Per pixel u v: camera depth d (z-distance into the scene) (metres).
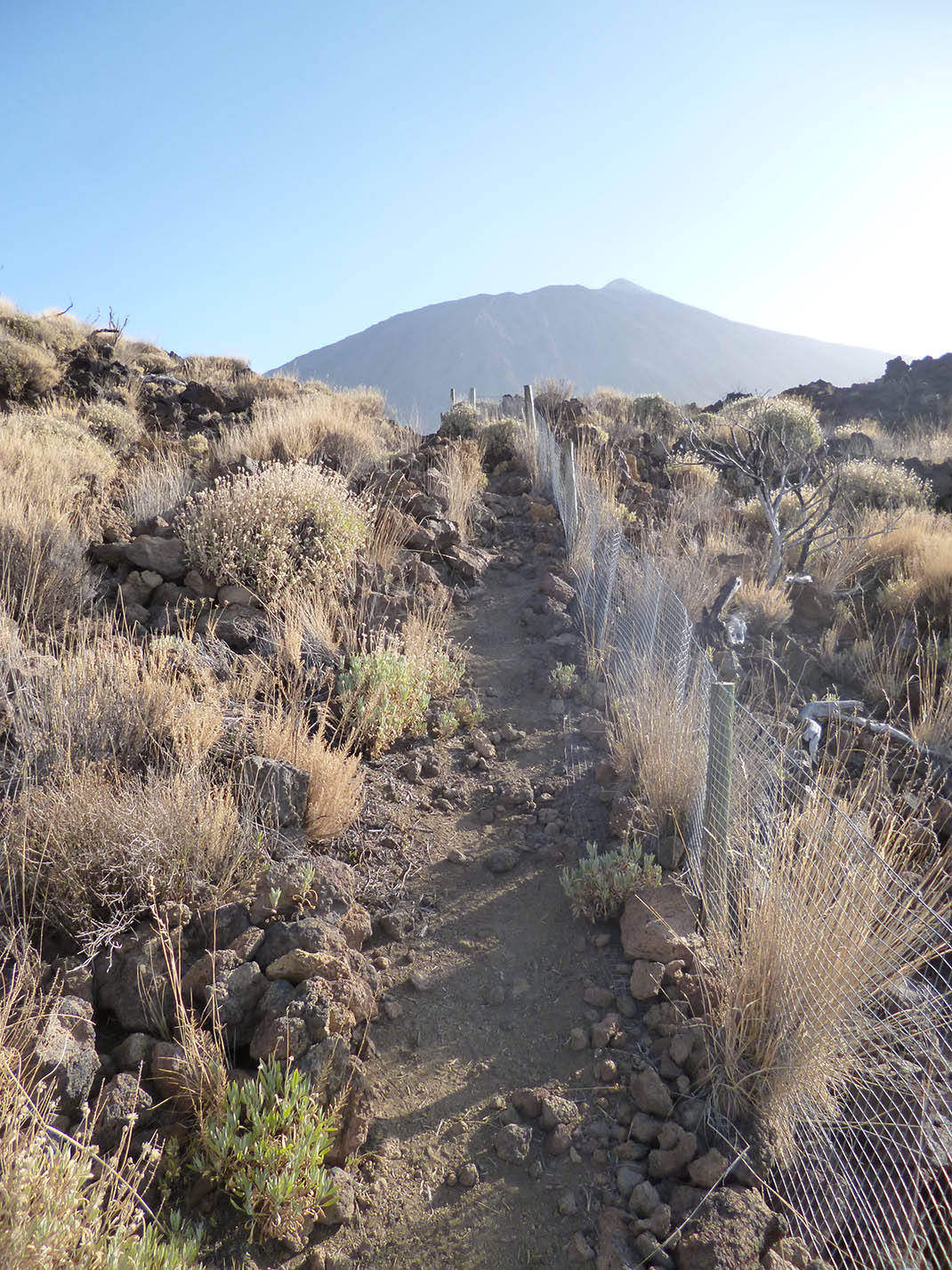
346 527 7.12
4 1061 2.36
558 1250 2.53
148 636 5.61
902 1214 2.43
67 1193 2.12
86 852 3.30
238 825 3.78
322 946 3.32
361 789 4.66
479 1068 3.16
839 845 2.94
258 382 18.75
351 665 5.70
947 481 10.88
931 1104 2.63
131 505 7.84
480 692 6.26
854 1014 2.72
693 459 12.09
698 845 3.92
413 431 15.71
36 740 3.83
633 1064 3.10
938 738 5.36
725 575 7.73
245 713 4.56
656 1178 2.71
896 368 22.58
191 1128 2.68
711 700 3.65
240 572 6.37
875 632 7.11
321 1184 2.55
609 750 5.34
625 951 3.65
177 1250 2.22
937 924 3.07
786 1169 2.70
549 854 4.38
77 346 19.22
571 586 8.23
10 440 8.13
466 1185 2.72
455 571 8.36
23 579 5.47
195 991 3.09
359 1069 2.95
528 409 14.47
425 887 4.16
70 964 3.06
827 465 10.48
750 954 3.04
